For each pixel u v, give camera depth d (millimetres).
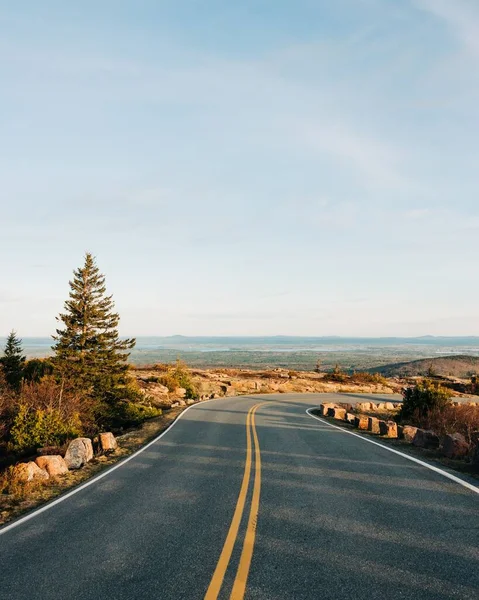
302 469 9570
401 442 13523
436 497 7250
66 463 10984
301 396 37375
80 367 31453
